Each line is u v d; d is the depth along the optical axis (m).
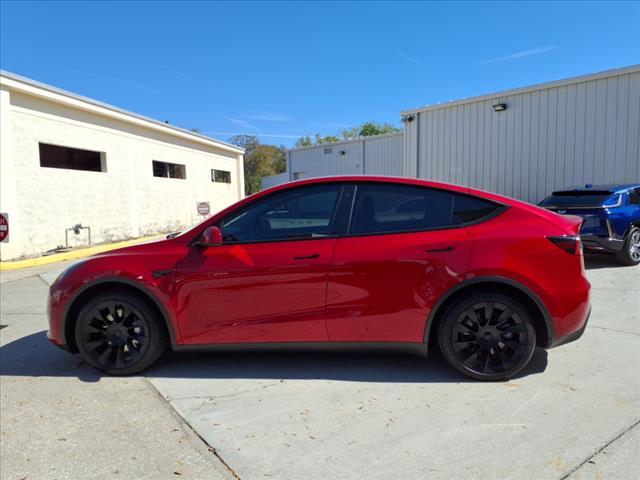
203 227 3.74
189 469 2.52
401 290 3.40
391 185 3.63
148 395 3.43
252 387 3.51
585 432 2.73
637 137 9.92
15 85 10.97
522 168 11.91
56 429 2.98
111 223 15.02
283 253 3.53
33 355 4.39
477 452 2.57
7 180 10.92
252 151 53.84
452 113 13.43
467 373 3.44
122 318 3.76
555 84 11.09
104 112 14.25
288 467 2.50
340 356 4.06
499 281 3.31
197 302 3.60
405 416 2.99
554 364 3.74
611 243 7.50
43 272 9.77
